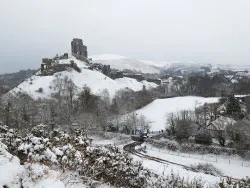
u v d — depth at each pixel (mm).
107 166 11273
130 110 81188
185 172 28172
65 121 60656
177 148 47594
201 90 127000
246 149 44219
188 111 68812
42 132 13859
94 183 9148
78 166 9922
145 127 64250
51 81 106500
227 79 160750
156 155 42375
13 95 72062
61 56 154000
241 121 51344
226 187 13578
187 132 52750
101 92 94375
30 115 57562
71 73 121938
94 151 11711
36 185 6945
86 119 62438
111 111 74688
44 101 76812
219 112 66062
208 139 47969
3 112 49594
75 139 12578
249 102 75875
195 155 45000
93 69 140250
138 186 12672
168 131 57438
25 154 9883
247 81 132875
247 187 12758
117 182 11172
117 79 142750
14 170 7316
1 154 8305
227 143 47844
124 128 64062
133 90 115938
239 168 38719
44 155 9125
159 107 91500
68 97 78375
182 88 136375
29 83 107188
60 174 8523
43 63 128125
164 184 16000
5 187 6516
